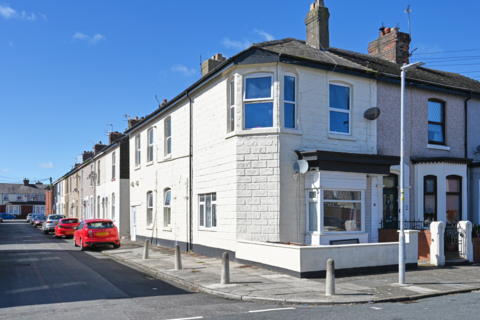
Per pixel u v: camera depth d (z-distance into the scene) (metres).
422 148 16.86
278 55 13.60
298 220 13.74
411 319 7.09
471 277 11.40
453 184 16.48
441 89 17.47
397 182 16.36
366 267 11.80
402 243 10.34
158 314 7.49
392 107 16.12
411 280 10.81
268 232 13.55
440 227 13.64
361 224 14.33
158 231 21.33
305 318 7.18
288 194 13.69
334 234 13.53
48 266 14.05
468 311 7.70
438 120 17.70
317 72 14.48
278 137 13.68
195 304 8.35
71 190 47.62
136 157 25.58
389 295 9.03
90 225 19.73
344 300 8.54
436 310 7.80
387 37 20.34
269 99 13.91
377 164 14.51
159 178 21.45
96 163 34.31
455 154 17.77
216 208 15.46
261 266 12.57
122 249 19.62
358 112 15.21
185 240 18.17
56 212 60.91
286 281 10.45
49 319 7.14
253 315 7.42
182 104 19.00
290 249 11.29
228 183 14.62
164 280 11.35
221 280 10.12
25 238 29.95
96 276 11.88
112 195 28.56
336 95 15.02
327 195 13.65
